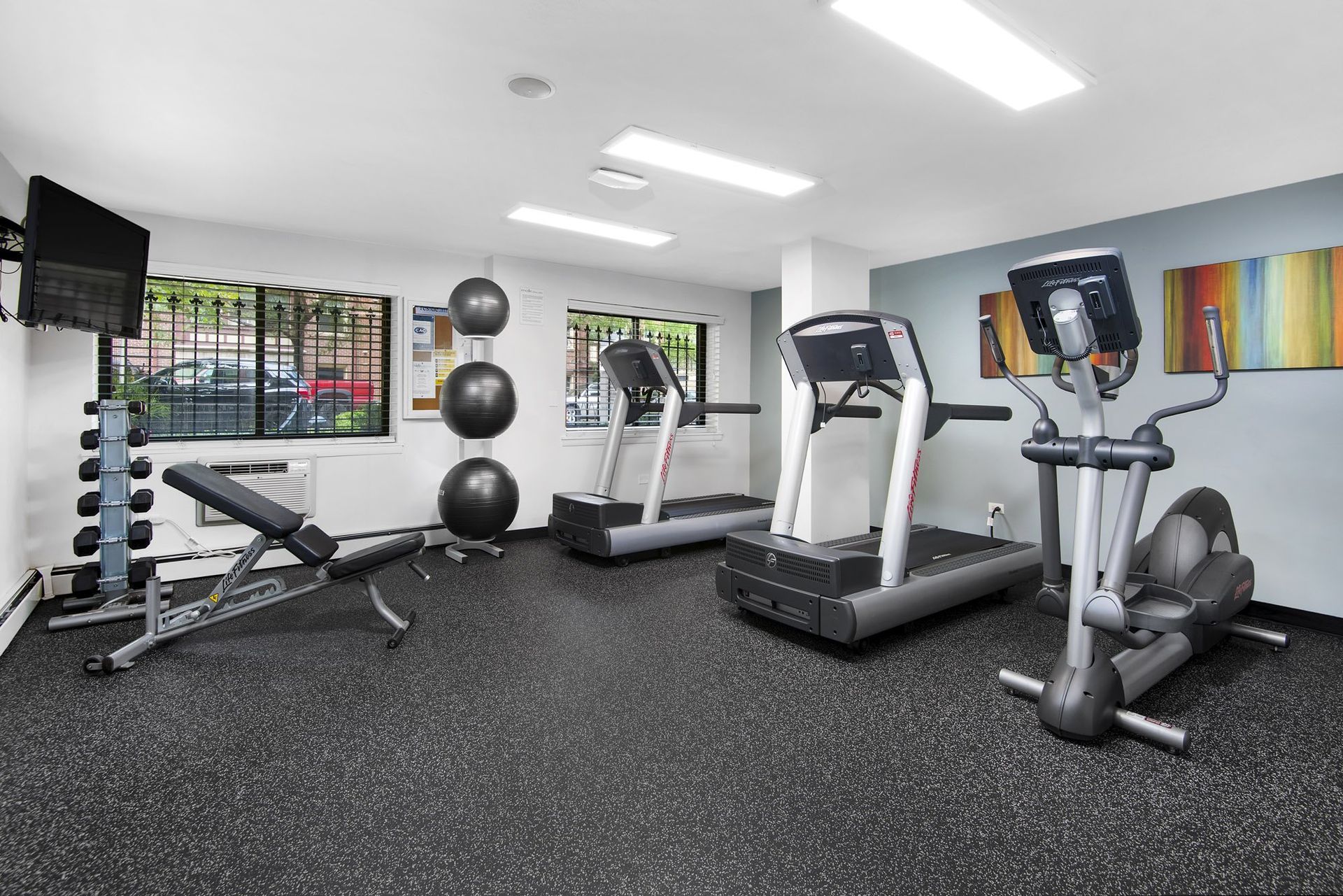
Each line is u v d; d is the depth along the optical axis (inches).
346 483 172.2
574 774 74.0
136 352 150.3
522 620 126.9
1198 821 66.0
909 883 56.9
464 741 81.0
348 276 171.6
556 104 94.8
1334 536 122.2
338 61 82.8
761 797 69.7
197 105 94.7
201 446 155.1
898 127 101.9
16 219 118.9
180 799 68.7
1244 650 114.1
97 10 71.7
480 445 180.4
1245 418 132.0
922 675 102.4
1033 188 129.2
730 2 70.7
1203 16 72.5
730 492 243.6
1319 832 64.3
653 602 139.6
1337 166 116.5
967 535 161.0
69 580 137.8
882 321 113.4
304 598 140.4
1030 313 82.4
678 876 57.7
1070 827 64.8
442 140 108.0
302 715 87.7
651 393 192.2
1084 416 85.1
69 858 59.3
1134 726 81.3
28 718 86.2
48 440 137.3
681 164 118.1
